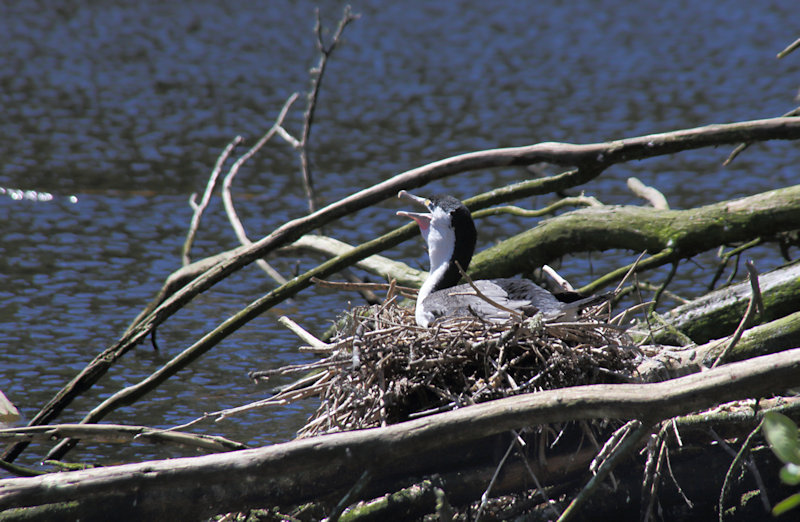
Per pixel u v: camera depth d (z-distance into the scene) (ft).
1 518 23.71
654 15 131.13
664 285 38.42
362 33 120.06
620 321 28.48
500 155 34.58
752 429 26.71
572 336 25.12
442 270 34.40
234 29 121.60
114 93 92.32
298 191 66.80
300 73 102.01
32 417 36.29
